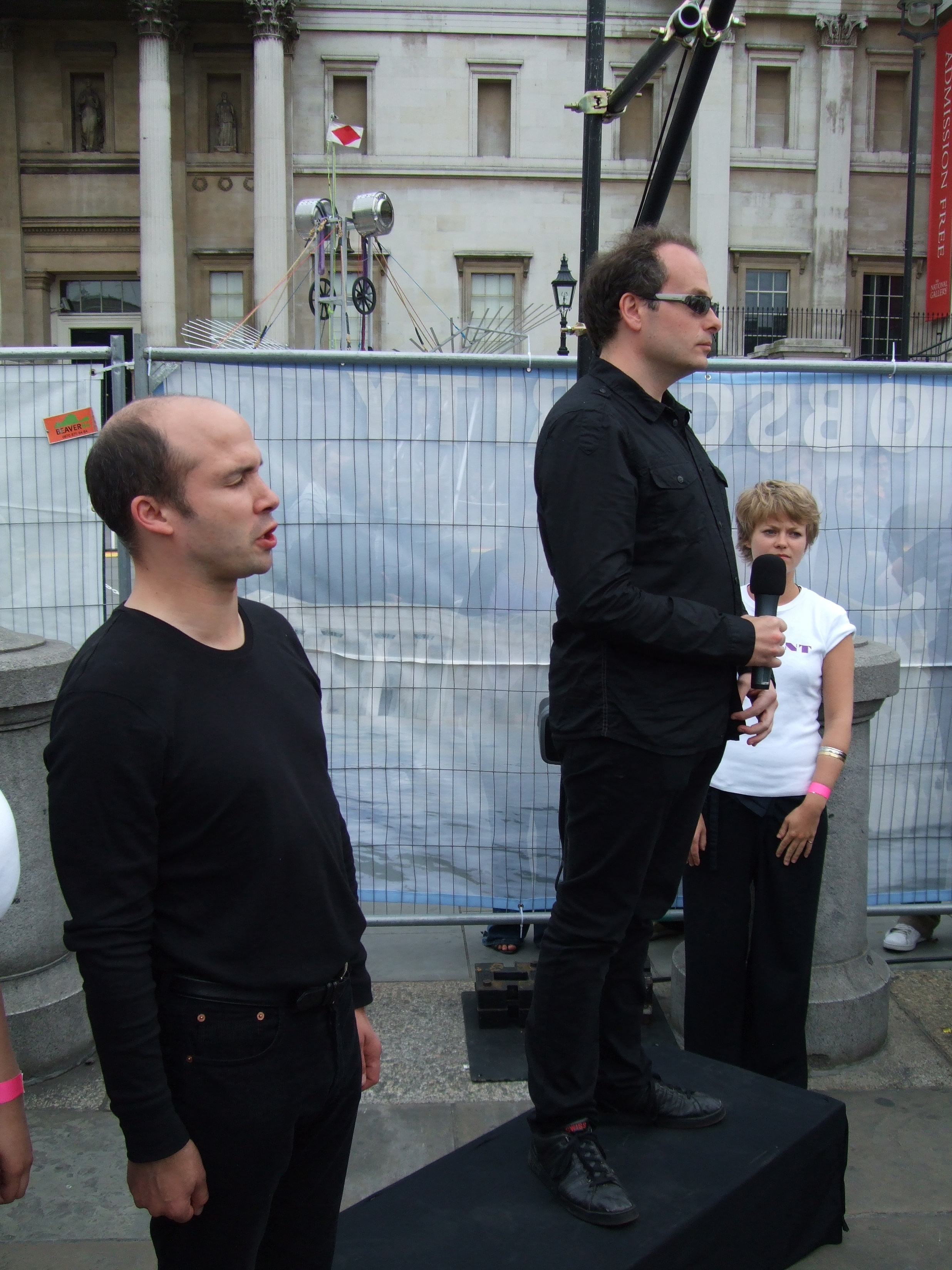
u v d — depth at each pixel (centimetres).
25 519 392
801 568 407
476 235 2859
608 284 210
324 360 387
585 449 201
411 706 406
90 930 144
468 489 397
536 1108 230
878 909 407
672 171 333
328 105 2811
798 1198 242
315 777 165
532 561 401
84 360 386
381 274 2830
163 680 149
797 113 2869
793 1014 297
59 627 396
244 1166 154
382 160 2823
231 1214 157
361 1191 276
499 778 408
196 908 152
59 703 150
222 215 2830
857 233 2934
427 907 415
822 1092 324
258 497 157
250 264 2844
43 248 2861
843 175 2883
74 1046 334
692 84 308
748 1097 257
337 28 2789
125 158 2822
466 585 401
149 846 148
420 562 399
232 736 151
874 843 420
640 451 203
